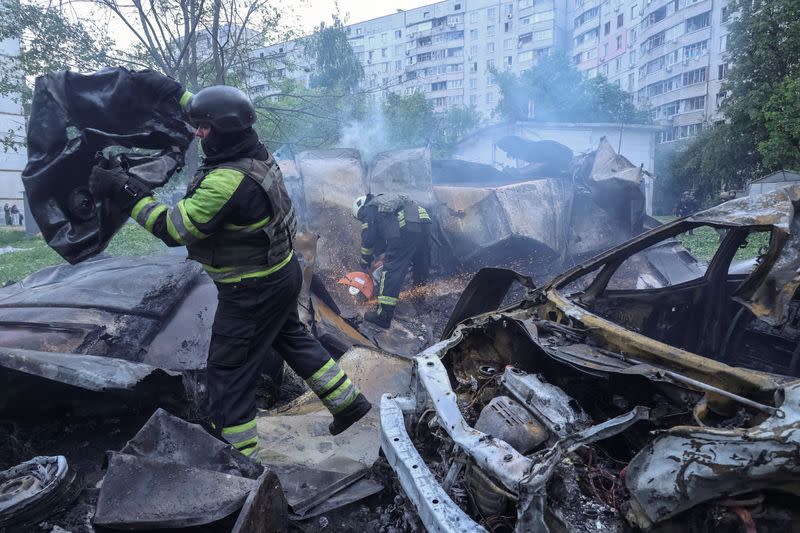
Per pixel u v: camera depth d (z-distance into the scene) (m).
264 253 2.44
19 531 2.21
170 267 4.14
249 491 2.15
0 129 29.17
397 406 2.67
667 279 5.87
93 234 2.39
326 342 4.45
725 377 2.20
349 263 6.48
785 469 1.80
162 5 9.59
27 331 3.30
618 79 49.47
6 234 19.84
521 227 6.76
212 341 2.51
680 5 40.25
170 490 2.12
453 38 69.25
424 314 6.16
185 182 10.66
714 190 29.97
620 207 7.38
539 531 1.92
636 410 2.12
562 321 2.89
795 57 22.91
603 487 2.15
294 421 3.50
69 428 3.17
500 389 2.67
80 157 2.41
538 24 61.47
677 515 1.93
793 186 2.76
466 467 2.29
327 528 2.57
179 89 2.57
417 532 2.45
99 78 2.48
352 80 26.33
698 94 39.72
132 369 2.72
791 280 2.42
